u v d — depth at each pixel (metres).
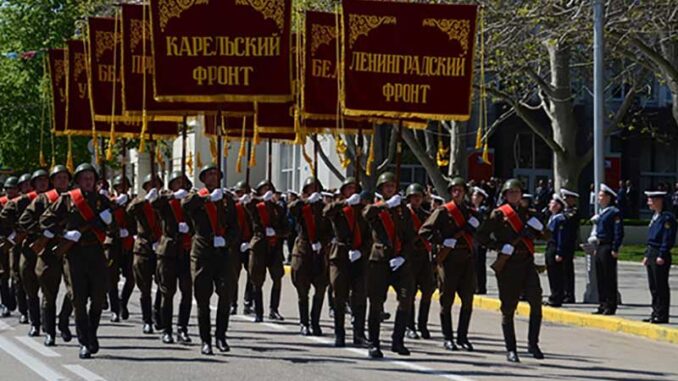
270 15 19.39
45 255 19.11
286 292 31.34
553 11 30.47
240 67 19.39
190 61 19.39
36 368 16.97
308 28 24.12
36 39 55.50
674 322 24.02
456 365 17.92
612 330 24.17
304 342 20.56
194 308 26.11
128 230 23.14
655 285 23.81
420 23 20.33
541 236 18.62
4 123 56.53
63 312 19.94
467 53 20.36
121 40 23.22
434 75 20.33
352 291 19.98
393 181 18.81
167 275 19.89
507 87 42.50
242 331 22.22
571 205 27.25
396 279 18.80
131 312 25.45
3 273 24.30
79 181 18.11
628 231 55.34
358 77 20.28
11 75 56.25
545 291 31.33
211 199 18.45
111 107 25.72
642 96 57.19
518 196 18.39
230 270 18.88
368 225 19.72
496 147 67.25
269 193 23.66
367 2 20.22
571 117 42.53
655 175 68.81
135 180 61.41
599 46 27.14
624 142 68.50
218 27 19.34
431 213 20.27
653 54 31.11
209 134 28.77
